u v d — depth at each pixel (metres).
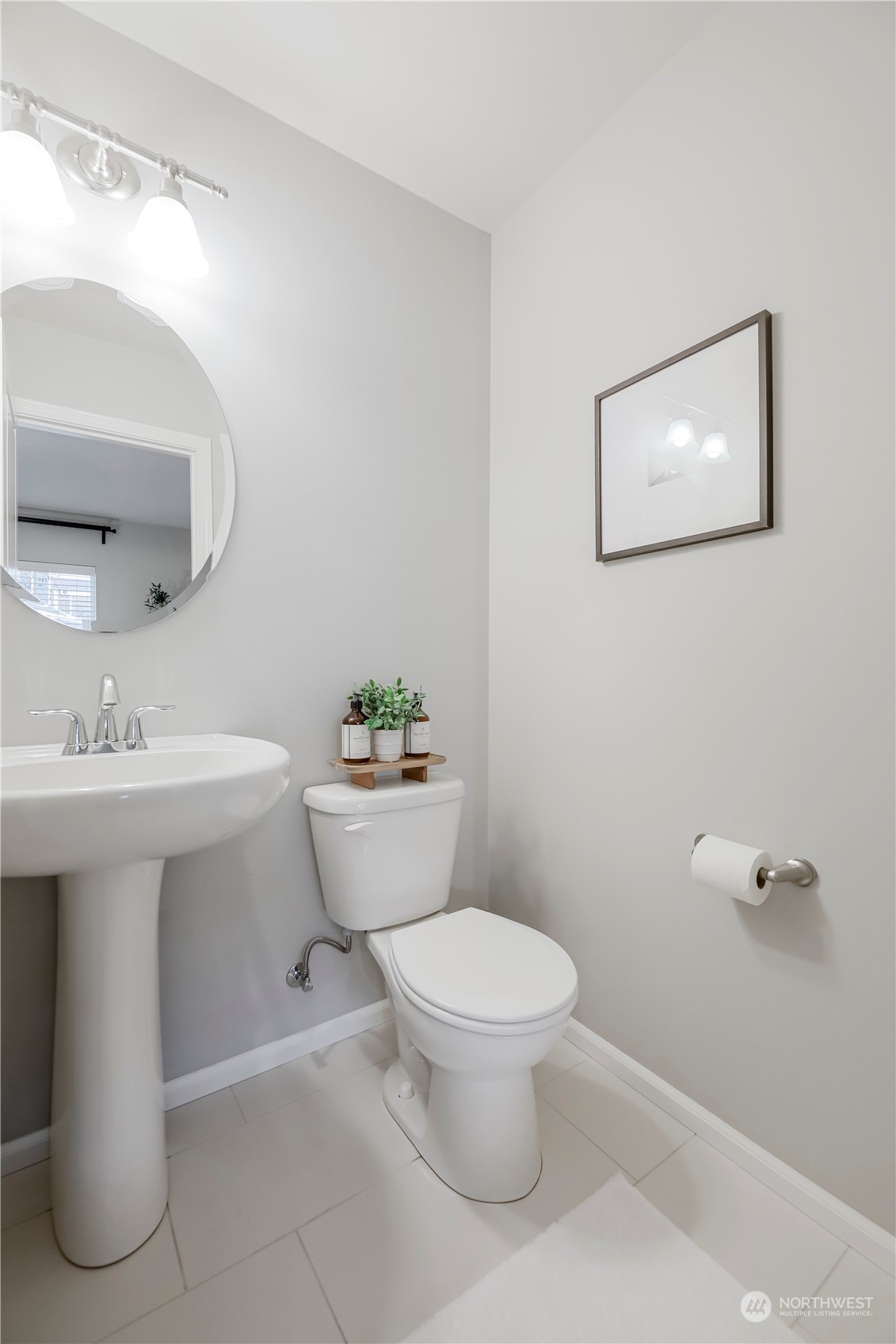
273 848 1.54
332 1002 1.64
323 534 1.61
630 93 1.47
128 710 1.33
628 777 1.52
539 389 1.78
